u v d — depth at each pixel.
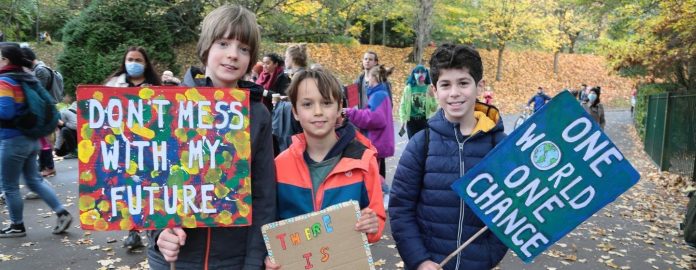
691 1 10.27
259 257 2.09
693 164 8.98
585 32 38.28
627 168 2.13
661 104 11.56
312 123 2.32
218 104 2.01
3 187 4.93
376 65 5.77
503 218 2.22
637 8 13.07
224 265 2.13
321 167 2.36
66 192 6.98
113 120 1.95
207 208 2.00
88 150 1.93
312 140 2.38
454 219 2.38
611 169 2.15
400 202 2.49
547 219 2.20
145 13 19.17
